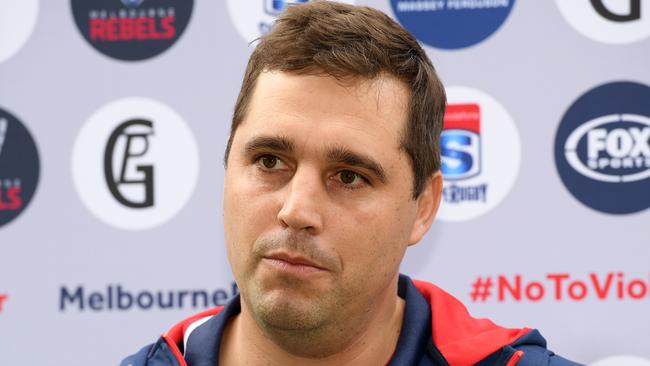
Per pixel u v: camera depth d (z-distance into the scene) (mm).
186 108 6816
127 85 6859
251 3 6781
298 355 3725
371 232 3486
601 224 6457
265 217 3439
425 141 3771
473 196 6586
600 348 6453
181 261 6797
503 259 6547
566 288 6477
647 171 6438
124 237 6816
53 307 6836
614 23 6473
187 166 6816
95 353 6816
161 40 6836
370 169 3459
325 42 3500
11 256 6859
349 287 3477
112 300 6816
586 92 6484
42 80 6883
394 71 3611
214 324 4137
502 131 6562
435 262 6613
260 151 3488
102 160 6852
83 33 6871
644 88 6449
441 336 4062
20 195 6871
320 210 3398
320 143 3385
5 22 6895
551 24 6520
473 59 6598
